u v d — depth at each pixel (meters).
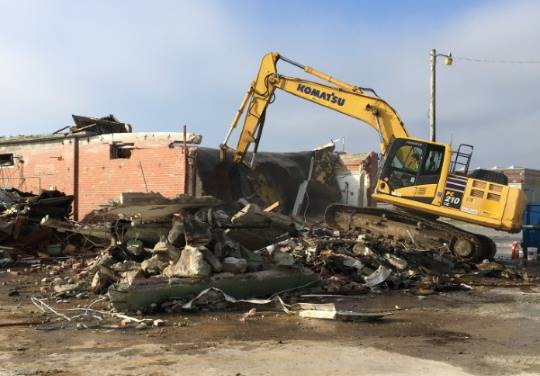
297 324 7.55
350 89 16.78
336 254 12.09
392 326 7.55
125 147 19.64
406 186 15.45
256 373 5.17
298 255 11.92
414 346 6.38
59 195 16.52
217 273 8.90
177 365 5.43
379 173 15.98
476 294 10.78
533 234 18.47
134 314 7.97
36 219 15.48
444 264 13.98
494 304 9.58
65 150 21.28
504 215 14.34
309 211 22.94
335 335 6.91
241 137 17.55
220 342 6.45
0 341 6.39
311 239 13.39
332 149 26.02
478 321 8.00
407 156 15.52
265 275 9.38
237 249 9.72
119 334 6.82
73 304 8.73
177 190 18.06
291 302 9.25
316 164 24.53
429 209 15.13
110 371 5.21
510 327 7.58
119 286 8.09
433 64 25.19
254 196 19.83
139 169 19.08
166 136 18.56
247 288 9.08
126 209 9.16
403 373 5.23
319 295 9.95
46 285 10.53
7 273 12.31
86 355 5.79
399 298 10.12
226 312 8.35
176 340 6.53
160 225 10.00
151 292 8.13
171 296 8.33
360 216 16.86
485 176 15.35
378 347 6.30
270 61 17.44
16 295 9.52
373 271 11.64
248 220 10.27
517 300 10.05
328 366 5.43
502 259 18.75
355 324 7.63
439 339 6.78
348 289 10.52
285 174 22.14
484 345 6.48
